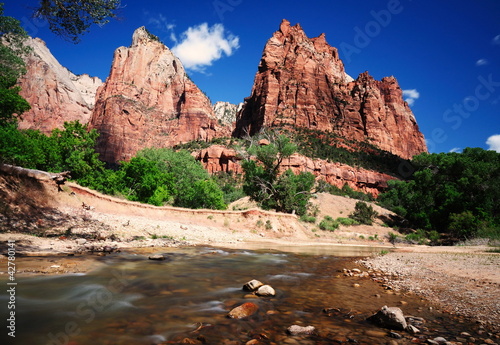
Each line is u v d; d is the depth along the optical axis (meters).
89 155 32.72
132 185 34.72
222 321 4.20
